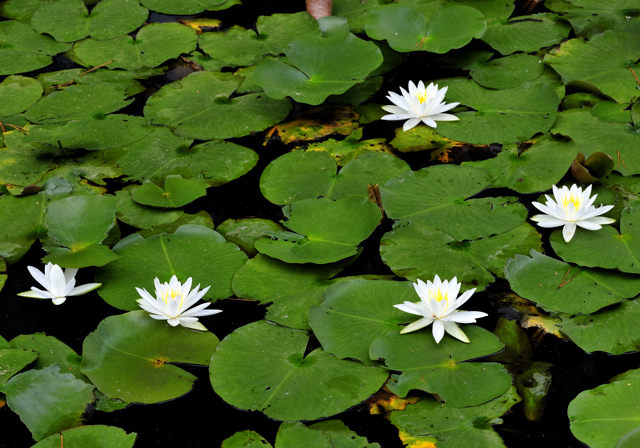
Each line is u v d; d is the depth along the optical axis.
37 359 1.46
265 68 2.35
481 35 2.48
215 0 3.08
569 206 1.72
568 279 1.61
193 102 2.44
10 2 3.17
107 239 1.83
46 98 2.46
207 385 1.39
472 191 1.94
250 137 2.28
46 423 1.30
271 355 1.44
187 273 1.69
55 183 1.99
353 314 1.52
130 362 1.43
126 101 2.44
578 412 1.28
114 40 2.82
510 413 1.29
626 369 1.40
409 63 2.66
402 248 1.75
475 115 2.29
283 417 1.29
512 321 1.53
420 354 1.41
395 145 2.21
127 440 1.25
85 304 1.63
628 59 2.48
